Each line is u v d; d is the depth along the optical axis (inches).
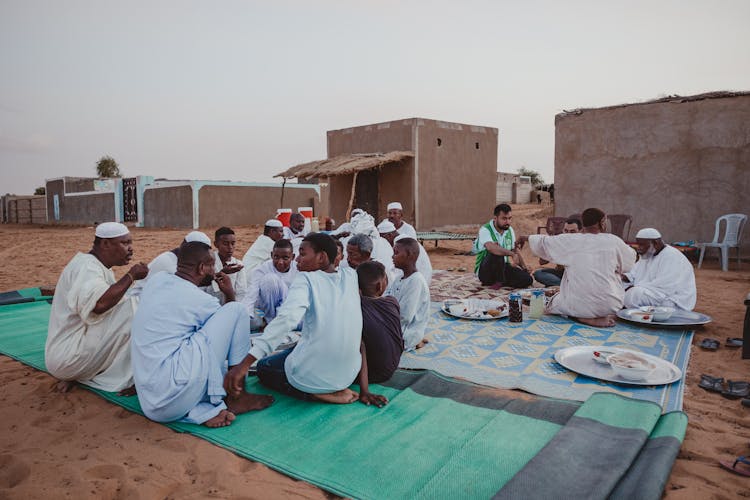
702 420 120.0
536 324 205.0
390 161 599.2
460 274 351.3
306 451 106.3
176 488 95.4
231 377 118.3
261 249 234.8
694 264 396.8
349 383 130.3
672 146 422.3
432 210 639.8
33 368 165.3
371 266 137.6
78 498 90.8
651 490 82.7
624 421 110.9
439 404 128.1
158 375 115.5
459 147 665.0
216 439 112.6
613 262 196.4
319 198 1096.8
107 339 138.9
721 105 398.9
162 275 121.8
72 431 118.7
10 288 331.3
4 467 103.7
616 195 454.0
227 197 959.6
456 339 184.7
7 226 1280.8
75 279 135.0
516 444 107.0
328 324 123.3
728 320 215.3
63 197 1333.7
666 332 193.2
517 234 647.8
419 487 92.5
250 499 90.9
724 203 402.6
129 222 1101.7
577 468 91.7
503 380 144.3
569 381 143.0
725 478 95.0
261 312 208.1
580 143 470.9
